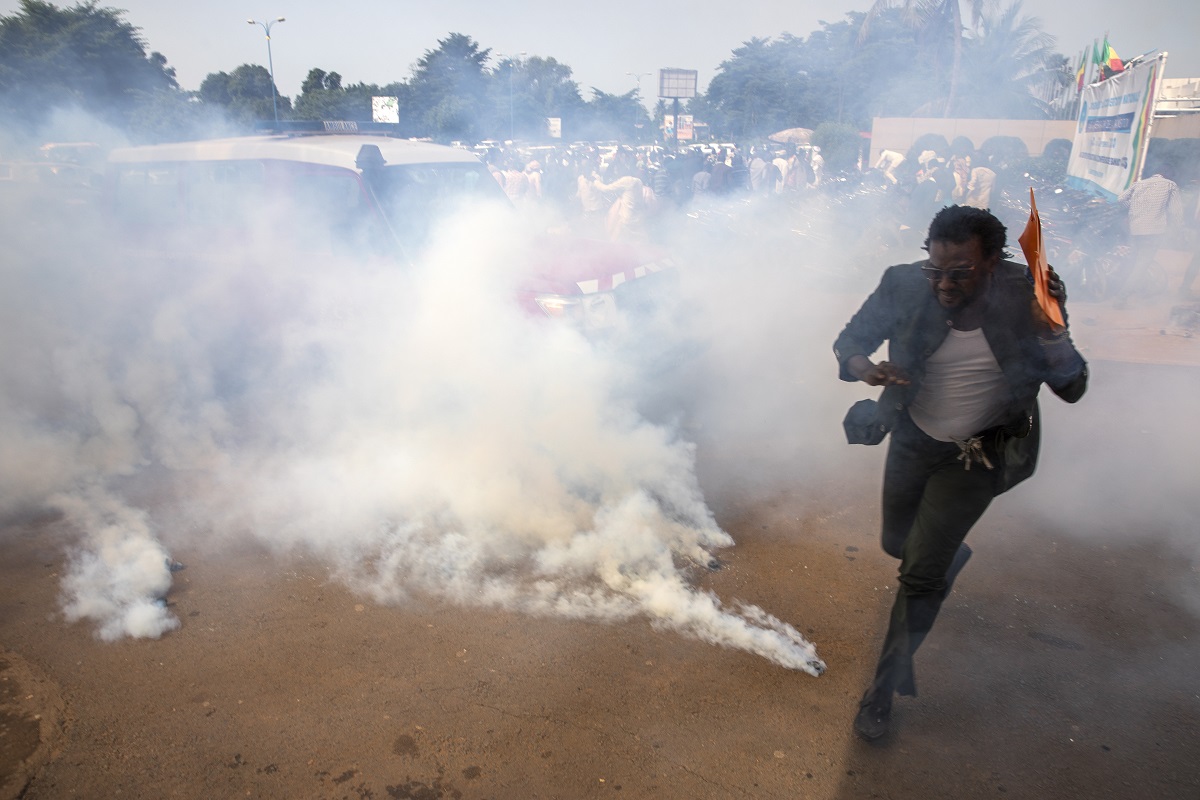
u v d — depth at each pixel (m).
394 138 6.76
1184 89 13.41
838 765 2.51
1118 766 2.50
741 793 2.41
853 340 2.68
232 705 2.73
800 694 2.81
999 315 2.38
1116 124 11.71
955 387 2.51
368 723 2.66
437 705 2.74
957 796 2.40
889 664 2.54
